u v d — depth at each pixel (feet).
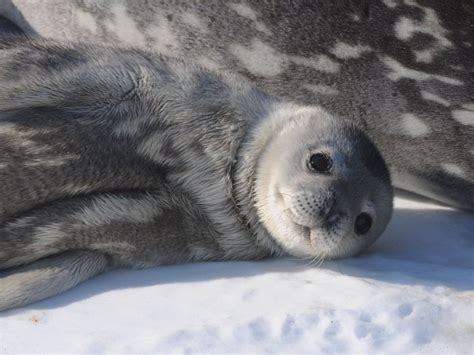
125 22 36.55
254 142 31.53
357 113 34.76
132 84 30.01
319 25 33.37
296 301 27.27
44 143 28.12
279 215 30.37
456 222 35.70
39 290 27.12
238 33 34.60
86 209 28.30
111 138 29.14
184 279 28.96
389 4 32.27
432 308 26.73
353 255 31.63
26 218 27.84
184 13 35.09
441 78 32.94
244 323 25.50
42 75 29.48
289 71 34.63
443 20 31.83
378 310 26.48
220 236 30.58
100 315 26.40
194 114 30.73
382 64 33.37
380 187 31.89
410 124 34.35
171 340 24.77
